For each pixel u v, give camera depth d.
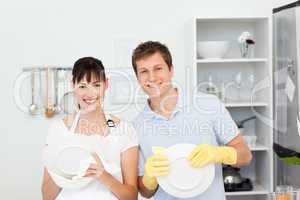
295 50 2.19
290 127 2.25
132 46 2.59
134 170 1.42
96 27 2.58
